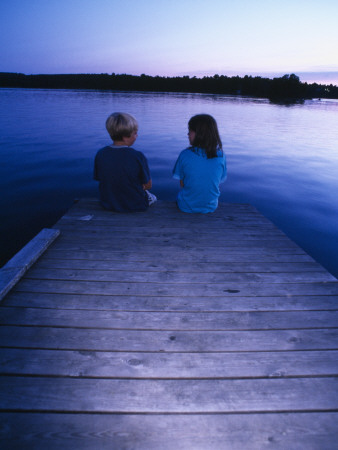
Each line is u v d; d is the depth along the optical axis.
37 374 1.23
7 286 1.76
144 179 2.92
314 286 1.97
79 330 1.49
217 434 1.03
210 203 3.17
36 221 4.49
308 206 5.59
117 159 2.79
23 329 1.48
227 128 17.19
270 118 23.52
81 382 1.20
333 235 4.38
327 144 12.48
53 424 1.04
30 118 17.22
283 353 1.40
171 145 11.71
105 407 1.10
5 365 1.26
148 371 1.27
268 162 9.23
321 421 1.09
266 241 2.64
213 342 1.45
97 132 13.30
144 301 1.75
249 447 0.99
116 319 1.58
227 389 1.20
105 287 1.87
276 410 1.12
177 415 1.09
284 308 1.74
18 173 6.99
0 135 11.65
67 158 8.59
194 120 2.72
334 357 1.39
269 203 5.75
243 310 1.71
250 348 1.42
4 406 1.09
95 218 3.00
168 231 2.78
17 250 3.63
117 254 2.32
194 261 2.26
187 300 1.78
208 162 2.87
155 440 1.00
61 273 2.02
